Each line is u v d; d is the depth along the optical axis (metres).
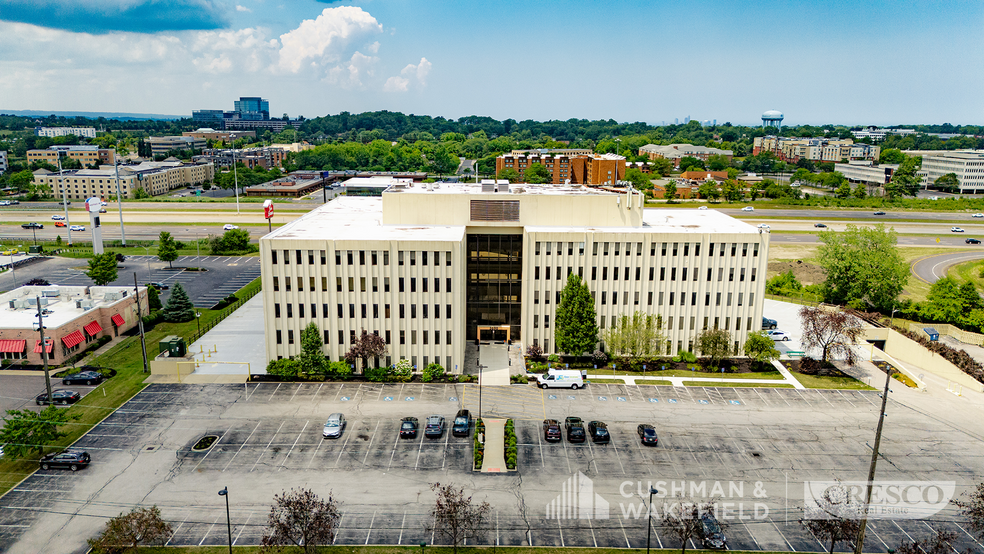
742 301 93.38
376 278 84.75
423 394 81.44
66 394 77.81
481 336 98.62
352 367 86.38
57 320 92.12
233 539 53.19
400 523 55.66
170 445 68.00
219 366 89.50
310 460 65.38
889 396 83.06
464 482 61.84
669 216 109.62
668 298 92.69
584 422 74.44
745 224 101.19
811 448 69.00
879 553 52.53
